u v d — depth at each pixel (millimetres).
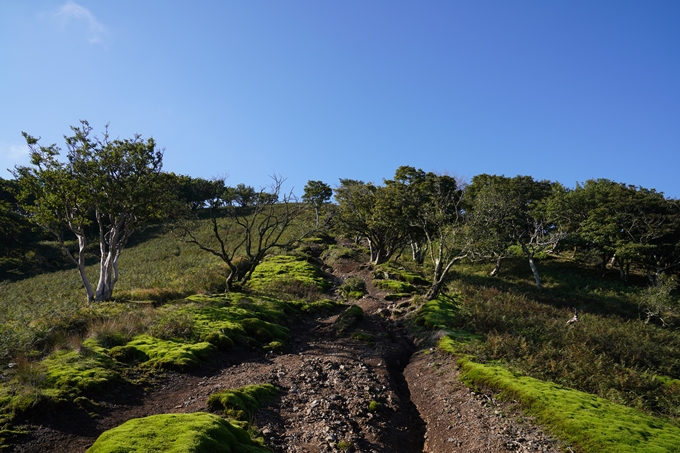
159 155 23438
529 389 10531
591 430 8328
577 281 36531
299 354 14758
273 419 9133
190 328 14250
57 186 21094
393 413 10617
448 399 11227
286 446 7988
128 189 21766
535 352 14789
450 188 37031
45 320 14305
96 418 8125
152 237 59312
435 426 10039
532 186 48344
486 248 23359
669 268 37062
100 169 21609
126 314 15320
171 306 17812
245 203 27531
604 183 47250
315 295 26375
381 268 34812
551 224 43656
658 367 16891
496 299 24922
